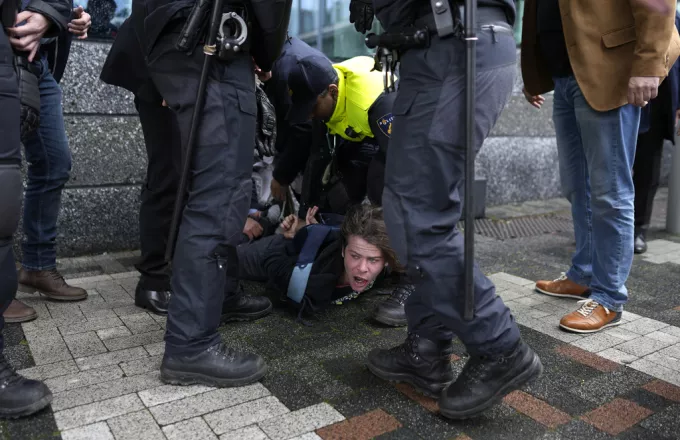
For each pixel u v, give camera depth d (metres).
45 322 2.38
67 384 1.84
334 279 2.43
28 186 2.57
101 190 3.49
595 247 2.42
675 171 4.21
